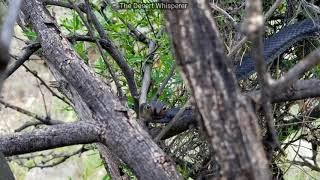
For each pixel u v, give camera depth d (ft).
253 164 7.05
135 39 19.80
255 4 6.14
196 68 7.03
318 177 23.43
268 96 7.48
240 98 7.14
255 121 7.25
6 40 5.98
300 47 19.79
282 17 20.18
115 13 18.63
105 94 12.98
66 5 19.10
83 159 30.25
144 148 11.75
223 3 17.98
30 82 33.88
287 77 7.15
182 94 18.37
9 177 12.97
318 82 12.65
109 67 15.65
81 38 17.85
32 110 31.32
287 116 19.07
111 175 16.42
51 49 14.48
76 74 13.53
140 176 11.64
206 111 7.09
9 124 31.40
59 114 29.96
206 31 7.04
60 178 30.50
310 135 18.89
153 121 16.39
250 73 17.35
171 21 7.09
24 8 15.98
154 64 20.16
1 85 7.59
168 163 11.48
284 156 18.71
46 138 13.35
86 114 15.83
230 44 17.24
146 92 17.06
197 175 18.22
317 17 18.95
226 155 7.07
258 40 6.40
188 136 18.56
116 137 12.26
